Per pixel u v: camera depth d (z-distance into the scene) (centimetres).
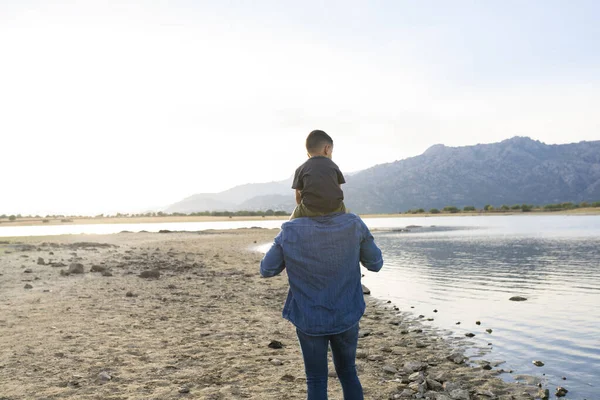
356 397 265
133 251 2205
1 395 399
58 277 1210
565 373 522
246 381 460
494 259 1983
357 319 253
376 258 266
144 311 816
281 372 492
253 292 1116
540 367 548
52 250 2100
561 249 2423
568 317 839
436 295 1123
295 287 251
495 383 489
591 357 585
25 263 1511
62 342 585
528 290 1173
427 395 439
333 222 248
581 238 3278
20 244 2458
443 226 6275
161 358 532
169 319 761
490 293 1138
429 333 737
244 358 546
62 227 6962
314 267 246
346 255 249
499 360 579
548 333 721
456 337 707
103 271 1359
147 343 598
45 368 480
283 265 260
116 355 537
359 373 518
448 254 2247
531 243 2888
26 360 506
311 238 246
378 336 722
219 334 670
